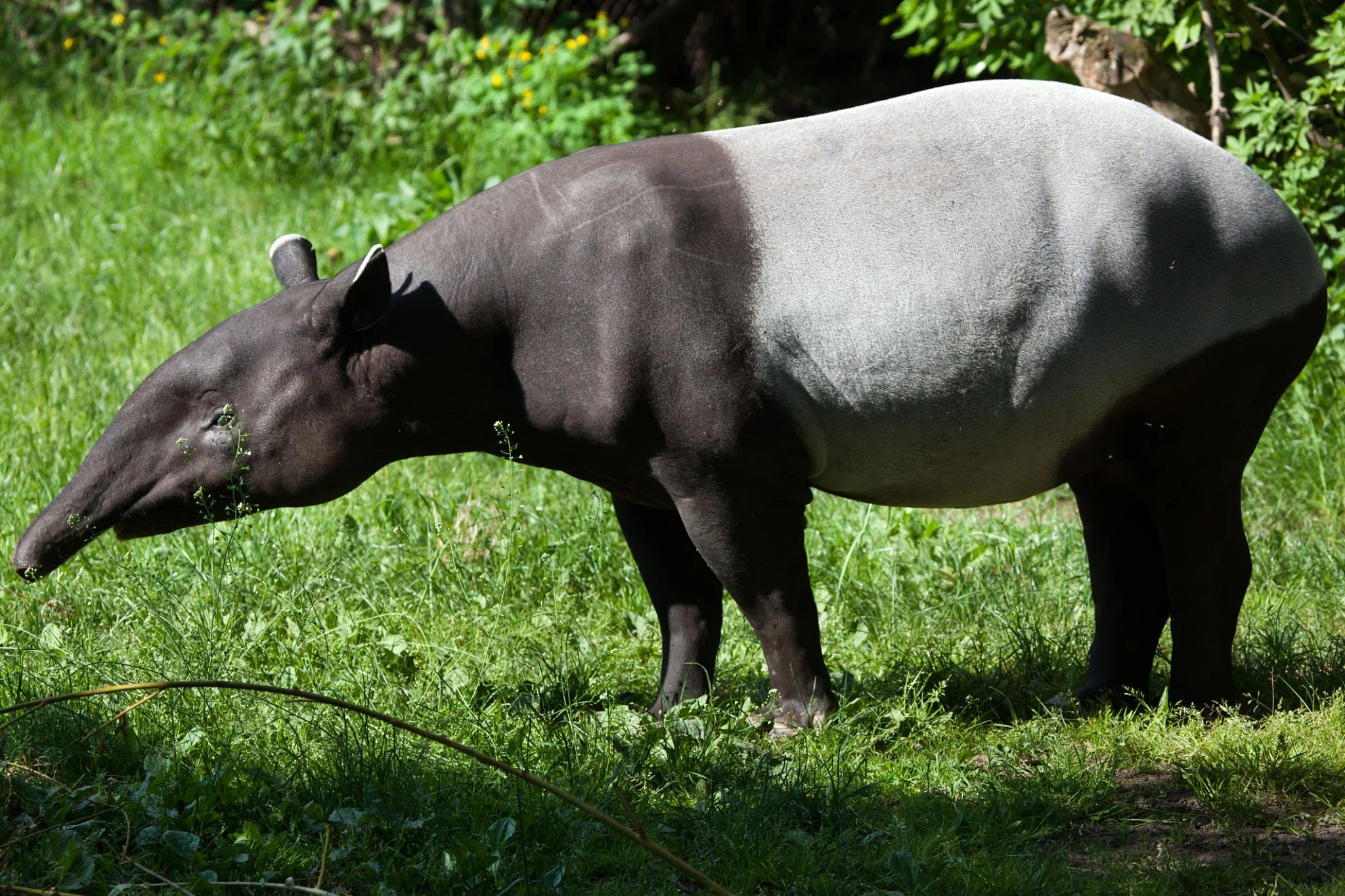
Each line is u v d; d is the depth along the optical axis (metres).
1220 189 10.36
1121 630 11.58
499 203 10.49
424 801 9.07
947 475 10.60
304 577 13.43
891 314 9.97
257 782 9.27
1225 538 10.80
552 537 14.81
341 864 8.45
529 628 13.20
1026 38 20.52
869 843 9.07
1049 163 10.20
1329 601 13.54
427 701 11.27
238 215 25.53
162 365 10.73
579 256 10.11
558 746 10.22
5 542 14.23
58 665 11.15
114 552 13.84
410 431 10.59
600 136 28.38
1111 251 10.02
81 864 7.81
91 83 31.20
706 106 33.03
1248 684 11.70
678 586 11.67
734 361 9.98
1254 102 17.62
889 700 11.24
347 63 30.81
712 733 10.41
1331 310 18.03
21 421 17.14
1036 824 9.43
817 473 10.66
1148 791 9.91
